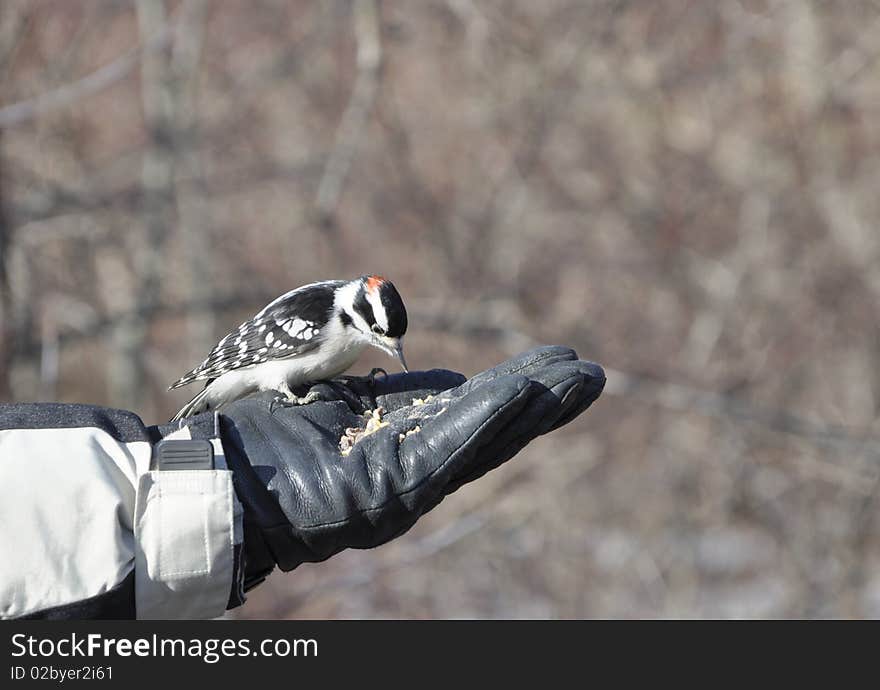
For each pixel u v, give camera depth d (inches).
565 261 732.7
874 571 618.8
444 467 205.0
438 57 724.7
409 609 594.9
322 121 735.7
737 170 719.1
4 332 572.7
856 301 682.8
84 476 187.2
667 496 652.7
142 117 714.2
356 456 208.7
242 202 738.2
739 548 652.7
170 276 716.0
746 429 650.8
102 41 697.0
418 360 678.5
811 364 681.6
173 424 214.7
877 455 594.9
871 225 690.8
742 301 693.9
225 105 738.2
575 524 643.5
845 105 697.6
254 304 601.3
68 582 183.0
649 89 709.3
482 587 610.9
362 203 725.9
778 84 706.8
